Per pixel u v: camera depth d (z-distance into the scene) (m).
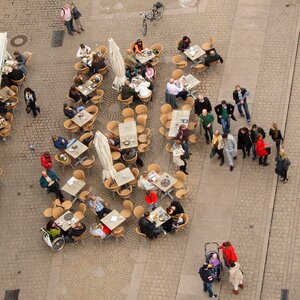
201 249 27.33
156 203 28.38
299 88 32.06
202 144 30.55
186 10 36.09
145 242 27.84
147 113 32.16
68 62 34.94
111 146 30.16
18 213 29.47
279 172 28.00
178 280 26.67
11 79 33.38
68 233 27.95
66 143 30.34
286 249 26.97
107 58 34.59
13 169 31.00
